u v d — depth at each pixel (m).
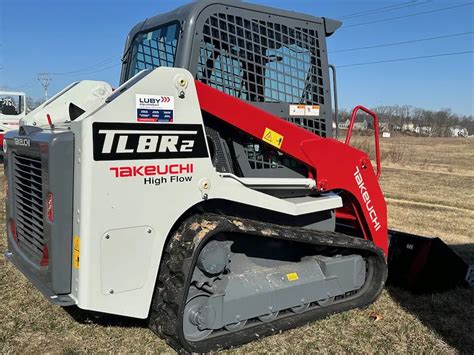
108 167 2.73
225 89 3.50
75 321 3.67
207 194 3.14
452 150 30.52
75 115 4.02
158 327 3.17
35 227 3.25
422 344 3.62
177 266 3.01
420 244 4.80
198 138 3.08
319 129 4.07
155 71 2.87
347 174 4.01
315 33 4.02
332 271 3.98
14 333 3.45
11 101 15.47
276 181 3.60
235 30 3.54
